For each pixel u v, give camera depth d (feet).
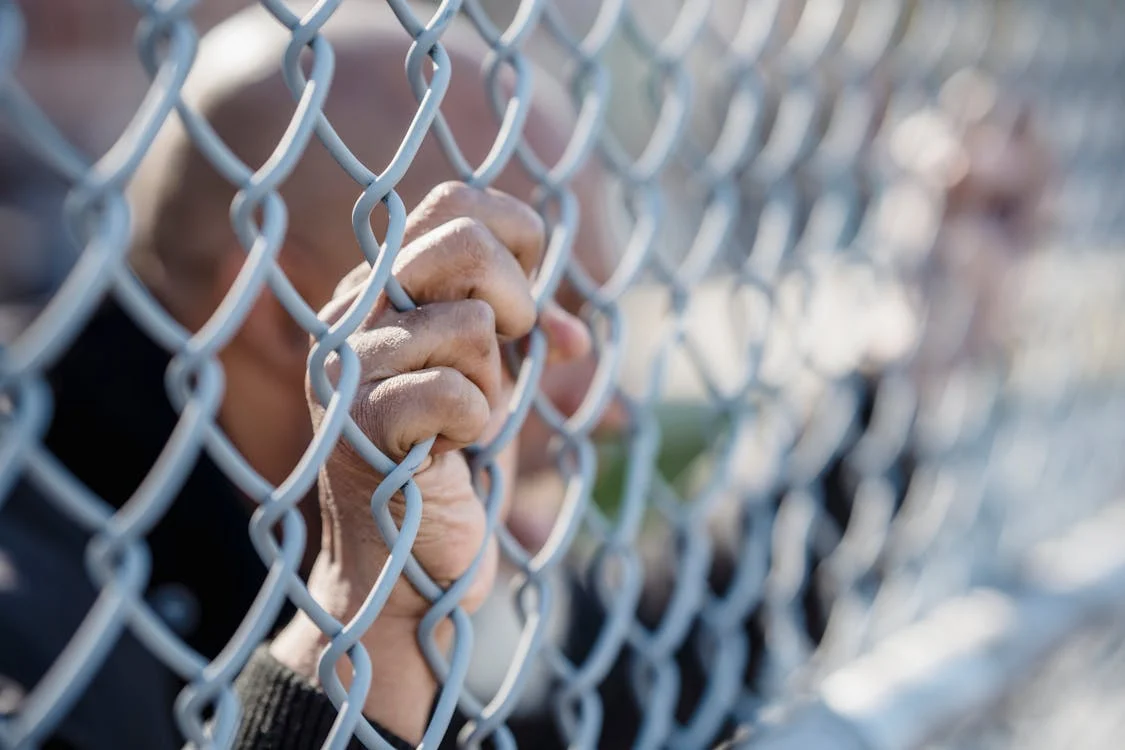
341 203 4.16
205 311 4.73
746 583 6.27
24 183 7.84
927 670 6.27
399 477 2.88
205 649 5.02
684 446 10.68
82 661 2.75
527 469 5.55
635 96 8.55
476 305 3.02
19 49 2.32
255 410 4.57
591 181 5.21
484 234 3.10
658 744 4.93
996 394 8.11
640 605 6.66
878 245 7.02
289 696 3.43
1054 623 7.38
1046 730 8.83
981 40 7.70
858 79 6.48
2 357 2.39
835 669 6.32
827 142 6.44
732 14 5.49
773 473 6.31
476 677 5.84
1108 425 9.95
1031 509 8.72
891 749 5.61
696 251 4.99
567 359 3.77
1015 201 7.95
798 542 6.87
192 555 5.03
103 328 5.07
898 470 7.50
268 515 2.80
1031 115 8.11
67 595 4.41
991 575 7.82
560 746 6.08
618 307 4.18
